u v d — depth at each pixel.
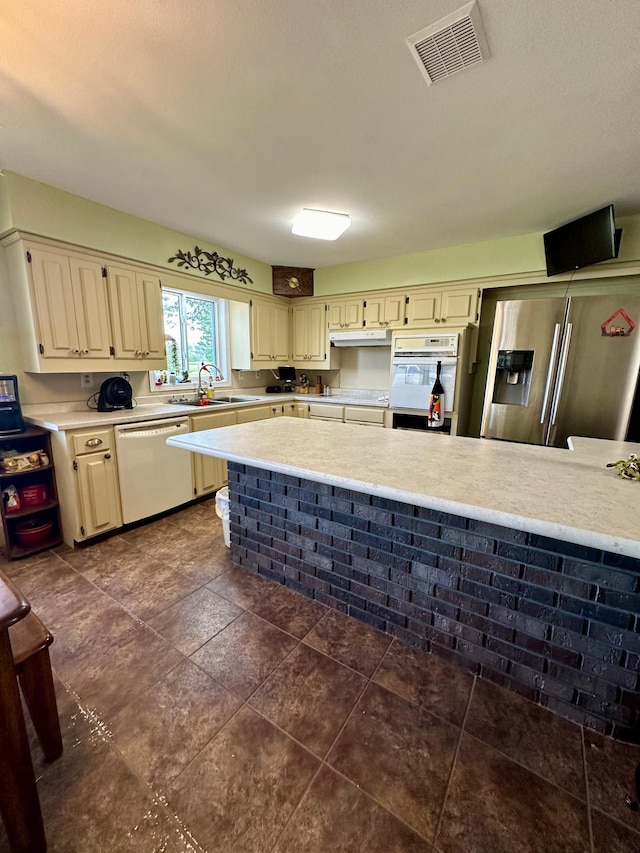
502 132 1.70
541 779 1.02
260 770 1.05
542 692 1.24
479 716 1.21
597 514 0.91
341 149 1.85
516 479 1.18
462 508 0.97
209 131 1.70
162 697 1.28
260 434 1.86
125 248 2.65
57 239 2.28
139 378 3.18
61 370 2.38
